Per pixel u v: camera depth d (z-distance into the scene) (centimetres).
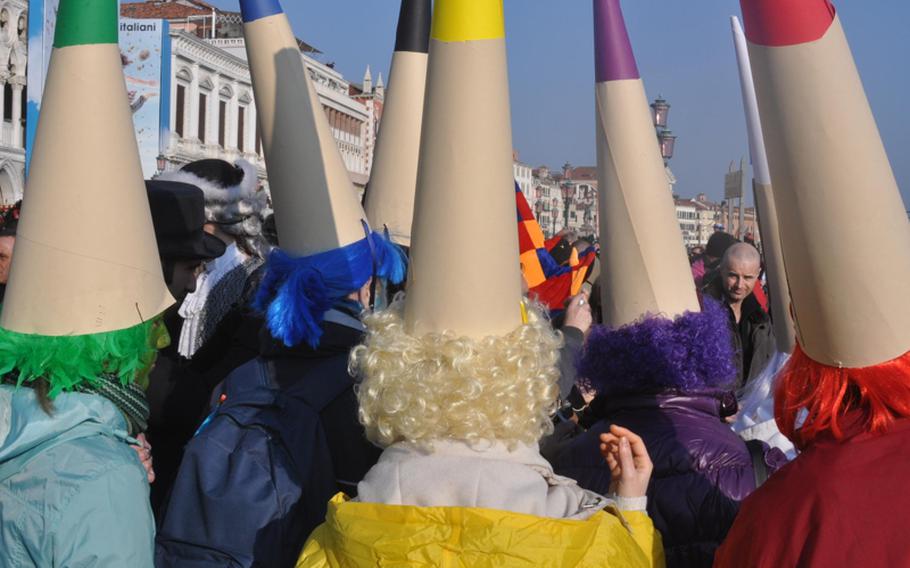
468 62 176
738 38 312
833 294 161
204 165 409
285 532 233
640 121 253
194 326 394
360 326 267
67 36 204
